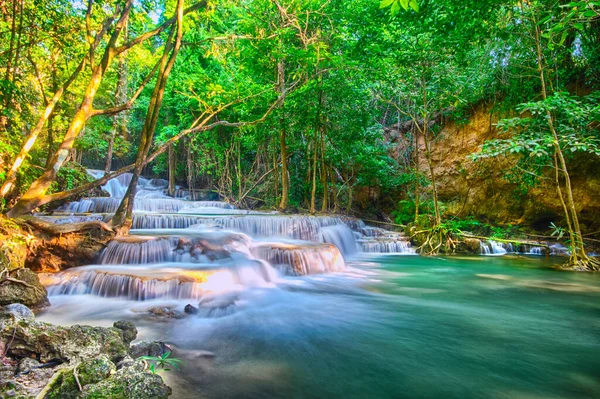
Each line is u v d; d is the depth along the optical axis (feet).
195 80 42.96
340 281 25.34
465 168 49.93
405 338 14.34
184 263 23.47
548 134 28.50
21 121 27.73
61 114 34.78
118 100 54.60
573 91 38.45
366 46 37.04
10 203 28.68
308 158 53.57
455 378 10.90
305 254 27.14
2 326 10.02
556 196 40.83
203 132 62.54
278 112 45.55
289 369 11.30
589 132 32.45
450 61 39.58
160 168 78.13
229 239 27.40
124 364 9.53
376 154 52.03
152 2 33.65
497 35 30.71
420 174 49.85
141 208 51.70
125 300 18.07
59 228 22.61
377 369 11.48
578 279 26.94
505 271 30.30
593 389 10.28
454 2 25.98
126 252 23.06
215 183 72.38
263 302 19.19
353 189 60.70
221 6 37.24
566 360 12.27
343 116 47.42
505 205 45.85
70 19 29.17
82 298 18.33
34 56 31.37
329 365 11.71
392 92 45.11
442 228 42.06
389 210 59.77
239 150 62.44
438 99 41.78
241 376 10.69
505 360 12.33
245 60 44.93
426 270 30.66
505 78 42.83
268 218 37.50
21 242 20.03
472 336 14.70
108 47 24.00
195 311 16.39
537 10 29.04
